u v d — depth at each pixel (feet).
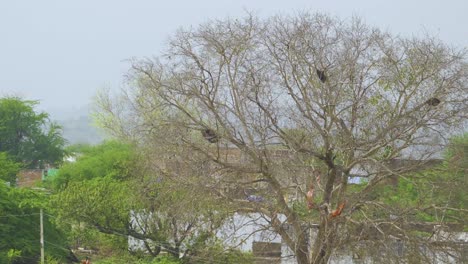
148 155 103.40
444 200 99.40
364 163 99.40
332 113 95.14
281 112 99.60
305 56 98.43
